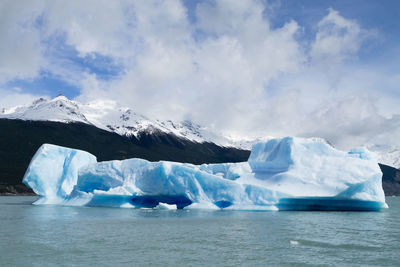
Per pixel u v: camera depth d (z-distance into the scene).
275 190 33.31
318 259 13.79
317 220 26.06
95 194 38.19
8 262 13.00
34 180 41.16
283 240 17.66
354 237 18.64
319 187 32.59
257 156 40.38
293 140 36.59
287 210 34.72
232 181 35.06
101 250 15.08
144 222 24.31
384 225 23.78
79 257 13.80
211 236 18.73
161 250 15.16
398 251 15.23
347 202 34.31
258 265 12.88
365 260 13.69
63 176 43.12
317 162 35.06
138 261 13.27
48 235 18.72
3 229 20.86
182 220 25.47
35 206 40.06
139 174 37.88
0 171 104.38
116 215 28.98
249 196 34.12
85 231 20.20
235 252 14.88
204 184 36.03
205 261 13.38
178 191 36.34
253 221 25.03
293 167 35.34
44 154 41.97
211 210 33.91
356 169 33.28
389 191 172.75
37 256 13.91
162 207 35.94
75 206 39.03
